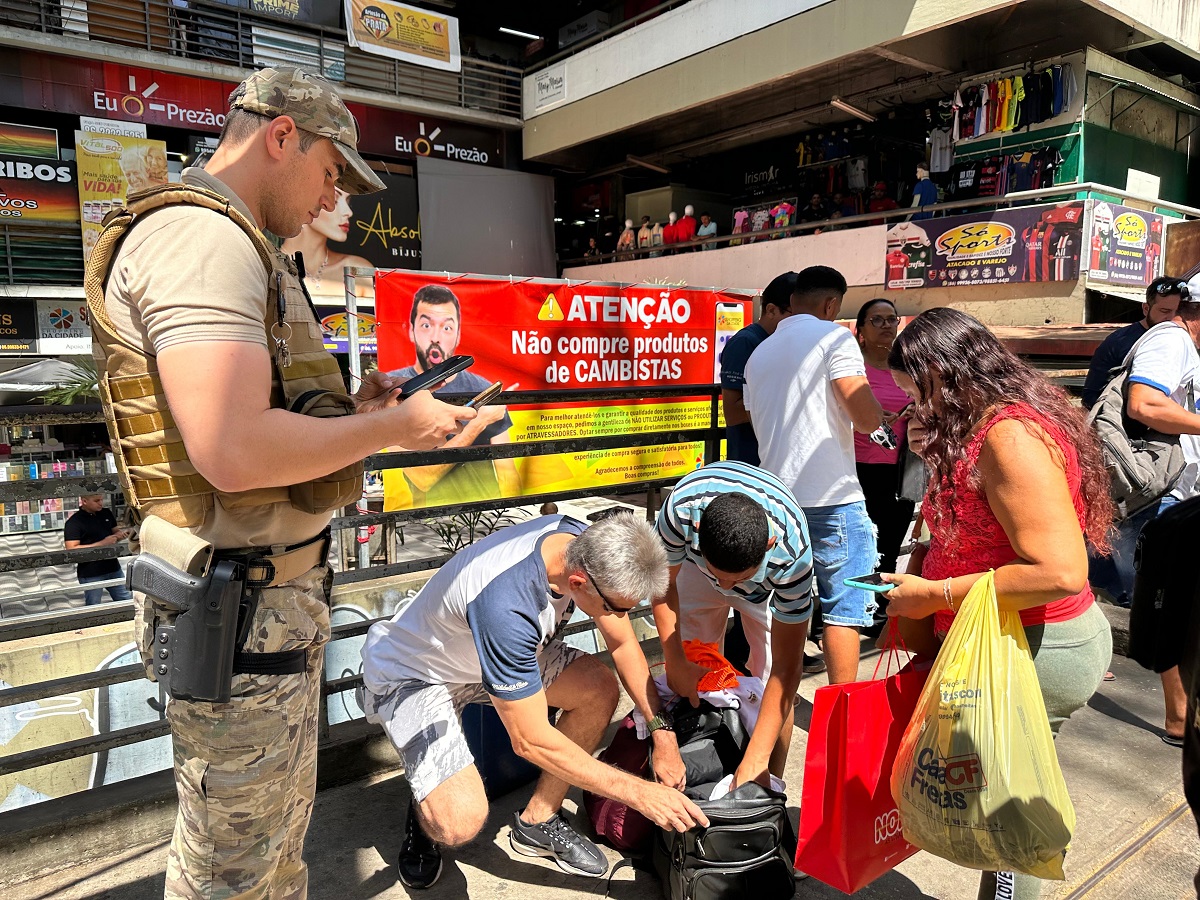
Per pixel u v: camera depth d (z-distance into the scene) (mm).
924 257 11773
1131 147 11984
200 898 1369
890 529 4168
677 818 1918
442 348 3268
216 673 1226
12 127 13008
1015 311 10836
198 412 1077
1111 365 3645
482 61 17875
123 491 1310
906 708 1865
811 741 1753
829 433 2834
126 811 2357
